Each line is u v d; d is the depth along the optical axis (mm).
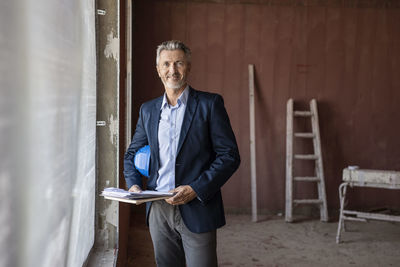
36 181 653
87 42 1473
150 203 1808
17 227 546
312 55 5367
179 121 1754
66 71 963
